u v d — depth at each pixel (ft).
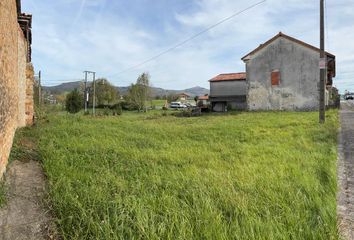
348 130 40.91
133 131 40.86
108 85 187.93
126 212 12.32
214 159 23.45
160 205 13.25
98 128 40.96
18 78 31.17
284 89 97.50
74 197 13.80
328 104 99.81
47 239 11.15
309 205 13.35
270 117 65.57
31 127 37.09
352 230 11.87
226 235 10.50
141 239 10.58
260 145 29.66
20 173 17.90
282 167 20.12
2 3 16.90
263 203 13.61
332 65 102.17
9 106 20.81
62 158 21.17
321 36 50.31
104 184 16.17
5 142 17.75
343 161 23.32
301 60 94.84
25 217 12.59
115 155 23.94
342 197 15.52
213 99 126.52
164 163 22.26
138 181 16.78
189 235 10.50
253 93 102.63
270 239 10.11
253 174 18.39
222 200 13.82
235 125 48.98
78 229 11.19
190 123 61.41
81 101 120.57
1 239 10.91
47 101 129.49
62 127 39.11
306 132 37.76
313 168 20.06
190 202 13.89
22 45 34.88
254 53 102.06
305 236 10.61
